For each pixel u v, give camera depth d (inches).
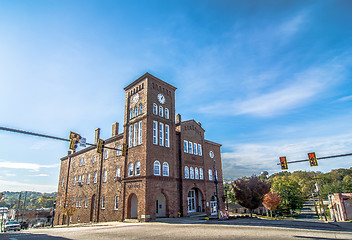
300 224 791.7
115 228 799.7
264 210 2503.7
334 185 3636.8
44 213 3228.3
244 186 1194.6
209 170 1638.8
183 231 637.9
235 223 838.5
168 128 1289.4
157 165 1162.6
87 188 1617.9
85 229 803.4
